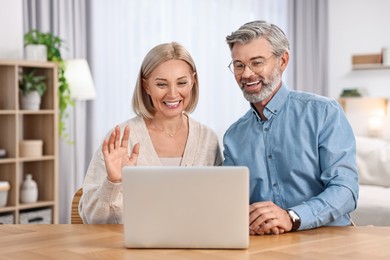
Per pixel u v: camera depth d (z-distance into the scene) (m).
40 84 4.91
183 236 1.81
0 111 4.60
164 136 2.65
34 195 4.89
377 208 5.14
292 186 2.46
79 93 5.13
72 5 5.50
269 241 1.91
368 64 7.66
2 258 1.70
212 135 2.73
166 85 2.49
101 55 5.78
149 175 1.80
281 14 7.69
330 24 7.97
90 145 5.70
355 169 2.34
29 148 4.86
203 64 6.74
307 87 7.91
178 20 6.43
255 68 2.34
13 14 5.00
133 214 1.81
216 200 1.79
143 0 6.11
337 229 2.11
